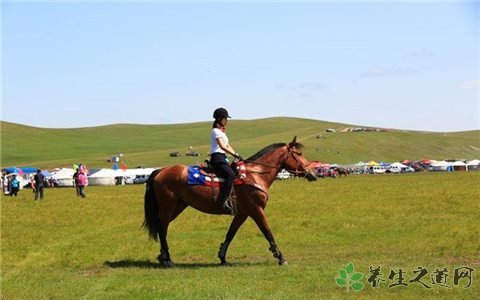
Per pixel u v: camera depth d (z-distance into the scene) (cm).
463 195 3659
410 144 18700
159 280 1266
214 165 1485
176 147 19325
